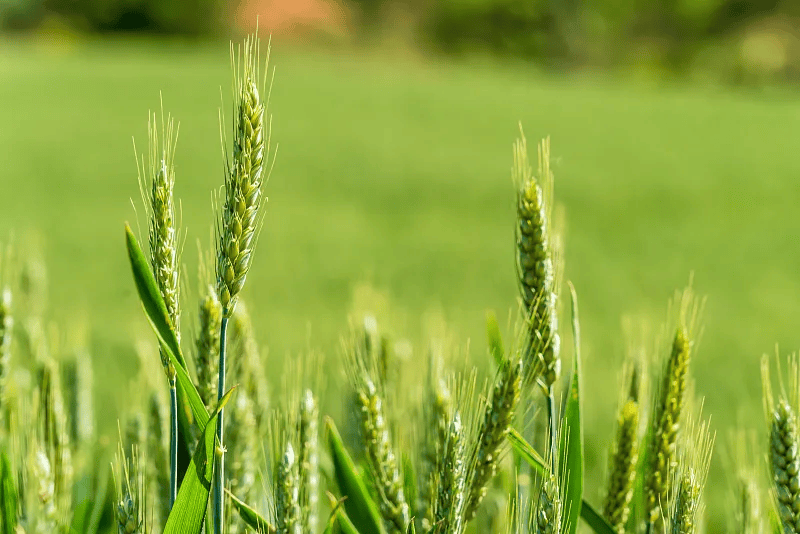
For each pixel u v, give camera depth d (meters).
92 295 12.91
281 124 38.50
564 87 57.72
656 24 75.12
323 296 13.77
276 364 8.88
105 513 2.66
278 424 2.28
